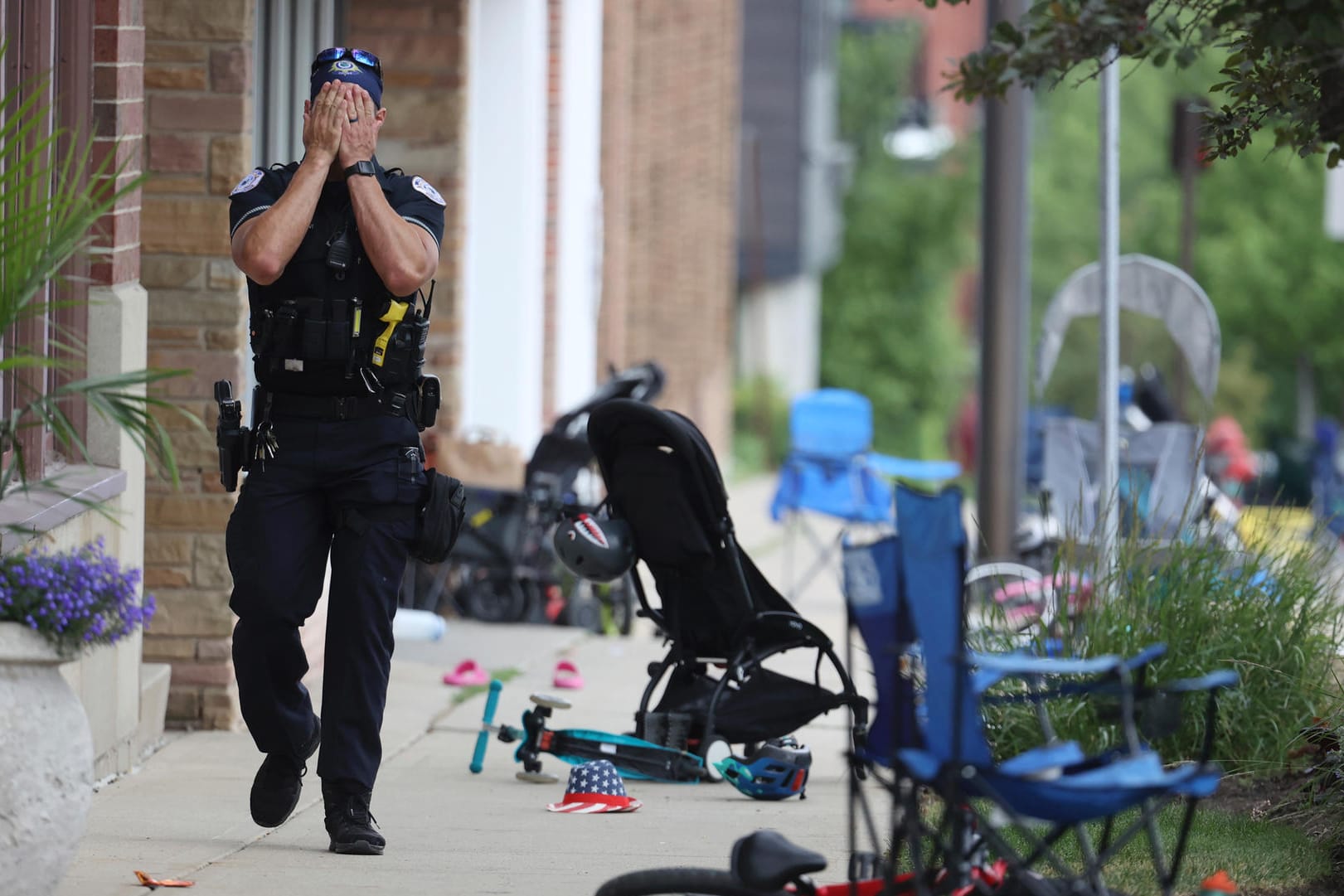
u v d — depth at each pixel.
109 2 27.12
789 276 164.00
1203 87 149.25
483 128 54.88
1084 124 169.00
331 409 22.44
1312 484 108.44
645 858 23.67
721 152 123.69
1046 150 170.00
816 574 69.06
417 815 26.25
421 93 48.16
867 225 184.25
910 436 181.62
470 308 55.03
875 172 188.25
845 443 60.16
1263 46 20.64
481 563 46.53
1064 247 168.12
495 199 54.94
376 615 22.73
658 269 97.38
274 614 22.34
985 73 22.98
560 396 63.94
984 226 53.31
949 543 16.95
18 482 24.14
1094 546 30.88
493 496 46.53
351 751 22.95
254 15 32.53
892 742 17.05
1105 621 29.30
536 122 56.12
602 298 76.81
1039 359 46.44
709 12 115.19
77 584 18.20
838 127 191.25
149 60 31.75
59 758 18.19
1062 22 22.08
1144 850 23.53
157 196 31.88
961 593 16.84
